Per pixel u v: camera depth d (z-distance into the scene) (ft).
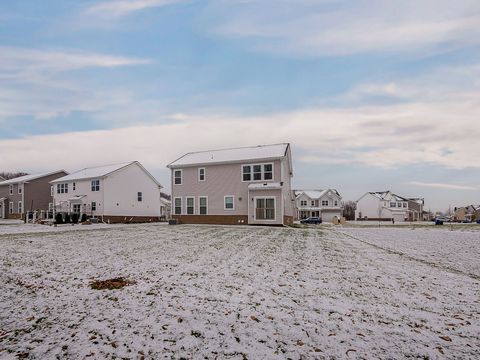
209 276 23.13
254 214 86.48
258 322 14.16
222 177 94.32
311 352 11.27
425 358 10.83
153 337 12.50
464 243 47.57
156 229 71.05
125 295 18.20
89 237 51.62
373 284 21.15
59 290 19.26
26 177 150.51
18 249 36.99
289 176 105.19
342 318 14.73
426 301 17.39
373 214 233.55
